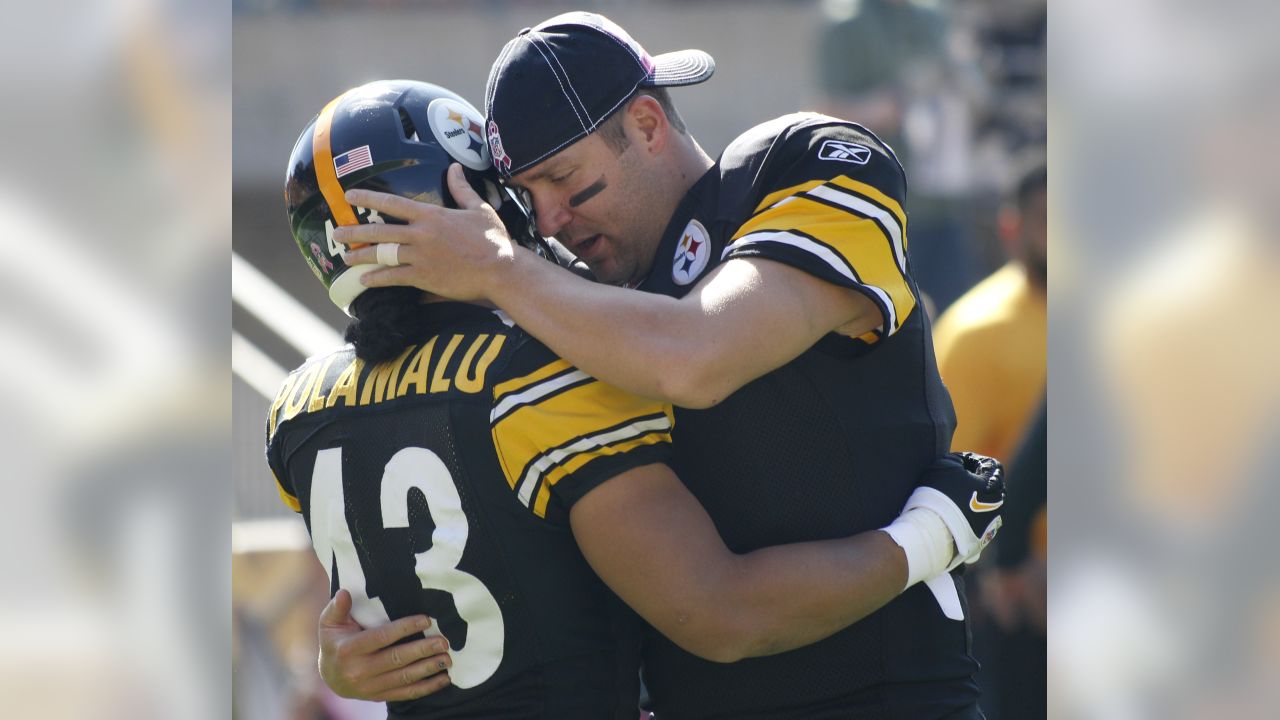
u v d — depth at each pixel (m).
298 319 12.83
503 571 5.92
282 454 6.65
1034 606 10.86
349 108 6.28
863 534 6.23
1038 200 11.30
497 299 5.93
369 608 6.29
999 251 18.30
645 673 6.82
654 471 5.92
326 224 6.21
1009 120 19.17
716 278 6.08
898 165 6.58
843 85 19.12
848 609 6.06
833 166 6.29
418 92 6.45
